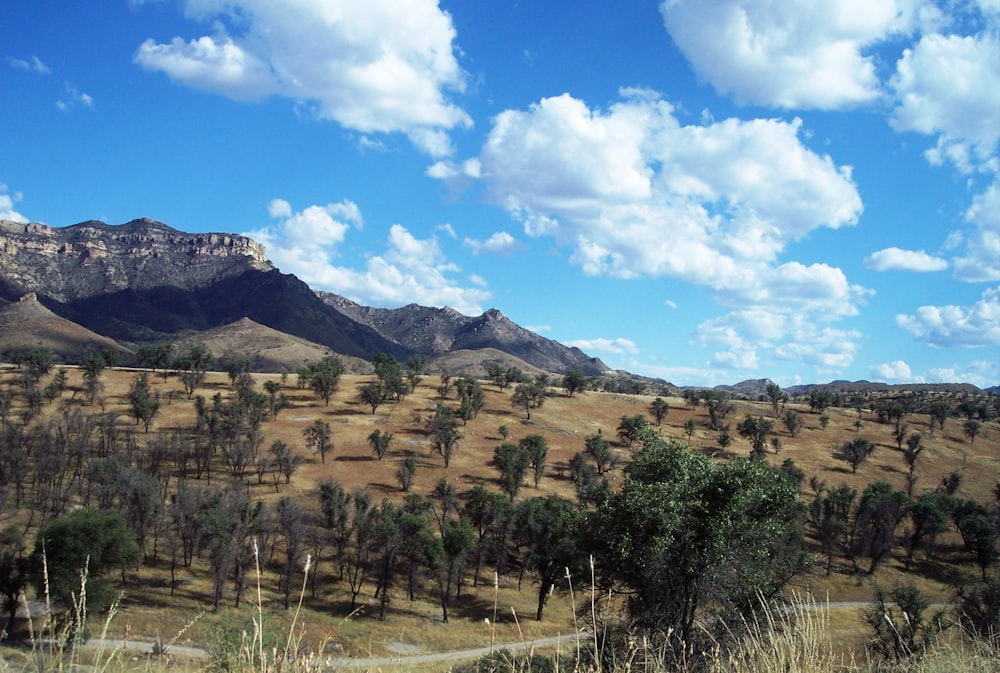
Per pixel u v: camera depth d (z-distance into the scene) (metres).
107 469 61.03
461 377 146.00
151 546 55.66
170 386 119.81
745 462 15.69
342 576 52.88
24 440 72.88
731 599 13.36
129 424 91.62
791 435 119.56
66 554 31.22
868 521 70.12
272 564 53.66
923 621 20.48
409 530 50.50
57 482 65.00
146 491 52.09
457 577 52.41
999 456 116.62
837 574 62.19
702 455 16.20
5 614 28.03
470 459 91.94
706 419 127.94
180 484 60.81
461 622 45.84
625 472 17.05
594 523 15.53
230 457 80.00
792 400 166.38
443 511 67.38
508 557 62.16
